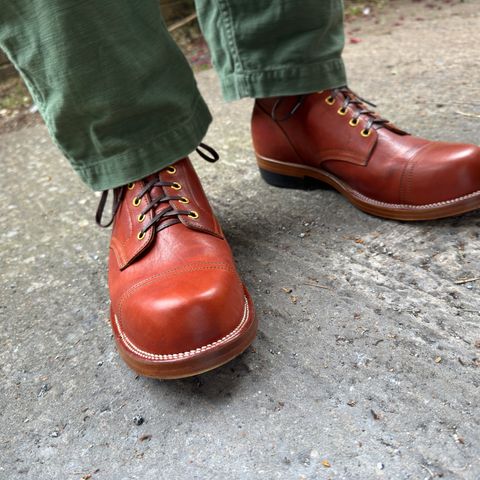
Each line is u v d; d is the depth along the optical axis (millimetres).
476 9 2637
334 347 759
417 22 2645
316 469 603
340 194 1146
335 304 841
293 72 999
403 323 779
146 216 823
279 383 720
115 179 845
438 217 932
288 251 998
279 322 825
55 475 658
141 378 778
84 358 842
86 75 736
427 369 698
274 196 1203
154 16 796
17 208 1463
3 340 918
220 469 624
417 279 857
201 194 903
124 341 743
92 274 1069
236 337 685
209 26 1035
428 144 950
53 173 1681
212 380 746
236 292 736
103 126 797
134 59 769
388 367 711
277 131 1122
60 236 1257
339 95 1019
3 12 704
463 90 1590
